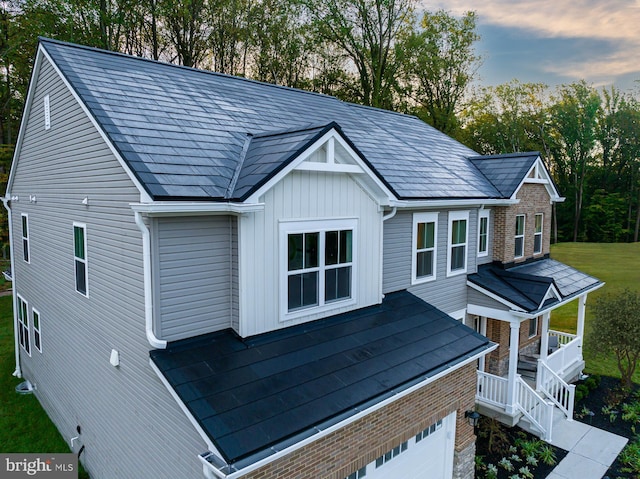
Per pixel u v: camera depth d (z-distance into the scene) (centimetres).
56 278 1068
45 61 1006
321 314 850
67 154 930
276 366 681
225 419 545
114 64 1010
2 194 2345
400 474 797
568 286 1449
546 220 1691
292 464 584
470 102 4147
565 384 1268
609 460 1062
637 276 3092
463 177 1351
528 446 1093
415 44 3344
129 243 702
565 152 5031
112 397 813
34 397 1292
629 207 4834
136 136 729
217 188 688
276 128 1026
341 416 615
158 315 660
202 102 1004
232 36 3112
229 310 744
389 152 1256
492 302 1273
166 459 662
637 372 1614
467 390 919
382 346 817
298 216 786
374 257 950
